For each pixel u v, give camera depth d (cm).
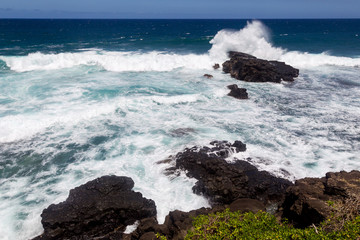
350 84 2789
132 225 1065
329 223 810
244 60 2962
